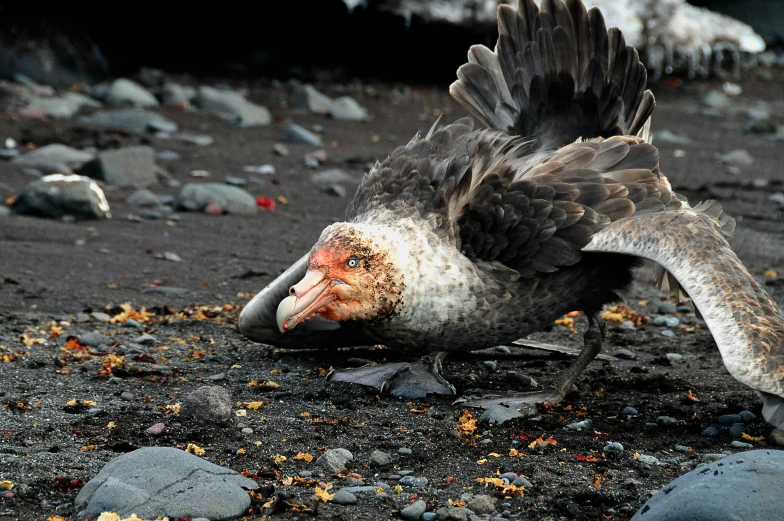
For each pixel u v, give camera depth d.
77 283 11.25
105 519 5.58
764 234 14.61
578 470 6.60
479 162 7.72
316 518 5.80
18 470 6.34
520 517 5.88
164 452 6.19
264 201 15.35
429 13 26.03
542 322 7.78
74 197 13.80
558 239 7.29
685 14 29.83
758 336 6.55
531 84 8.56
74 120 19.86
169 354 9.13
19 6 23.58
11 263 11.73
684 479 5.68
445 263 7.25
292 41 27.12
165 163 17.50
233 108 21.86
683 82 29.33
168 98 22.17
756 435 7.34
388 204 7.54
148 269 12.00
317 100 23.27
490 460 6.77
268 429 7.27
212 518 5.74
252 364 8.97
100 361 8.77
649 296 11.67
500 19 8.75
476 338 7.51
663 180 7.88
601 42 8.25
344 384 8.38
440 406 7.92
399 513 5.91
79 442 6.86
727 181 18.06
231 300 11.05
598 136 8.51
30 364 8.48
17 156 16.75
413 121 22.55
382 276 7.12
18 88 21.41
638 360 9.34
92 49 24.27
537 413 7.78
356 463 6.69
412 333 7.34
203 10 26.09
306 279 7.11
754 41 31.06
